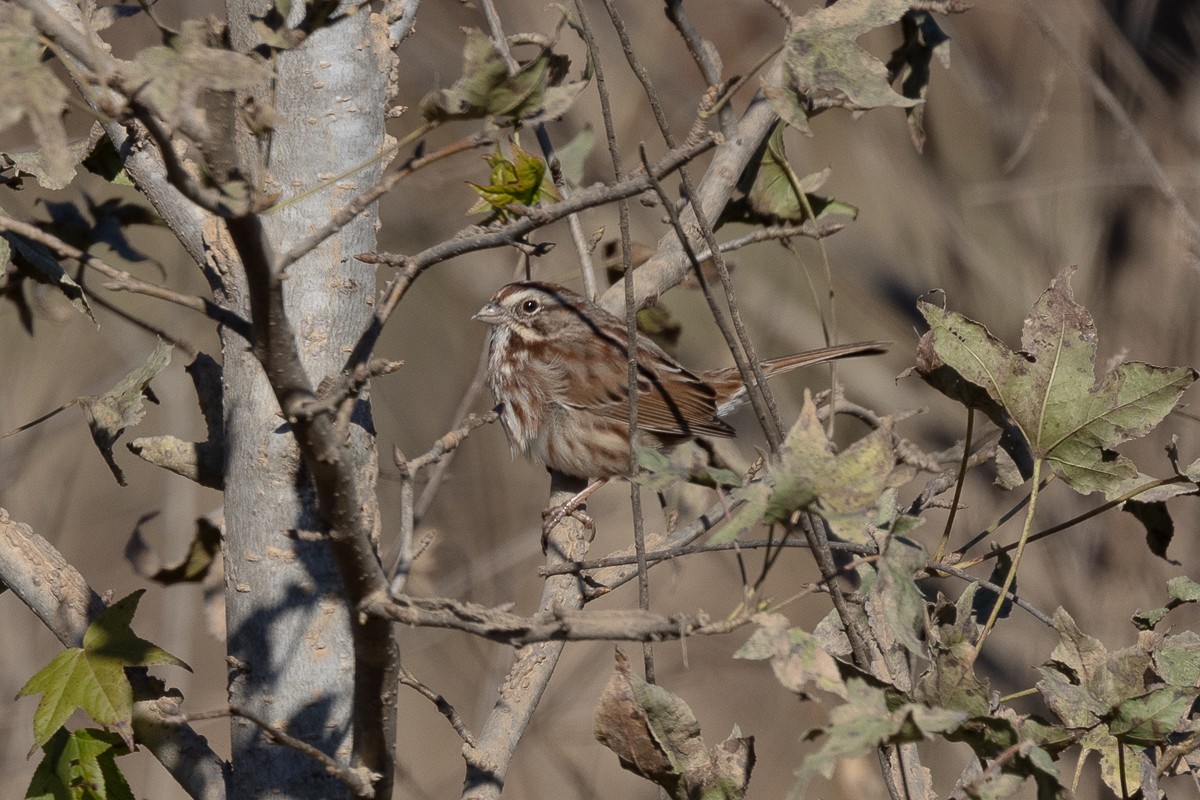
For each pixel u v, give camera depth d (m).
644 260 9.77
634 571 8.30
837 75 5.27
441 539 13.57
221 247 6.17
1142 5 13.05
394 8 6.89
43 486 14.31
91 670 5.96
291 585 6.00
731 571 15.36
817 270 16.33
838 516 4.58
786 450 4.65
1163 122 12.84
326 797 5.89
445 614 4.43
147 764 15.03
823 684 4.56
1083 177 12.66
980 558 6.28
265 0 6.11
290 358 4.09
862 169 15.97
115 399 6.90
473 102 4.43
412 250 17.73
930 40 9.22
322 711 5.95
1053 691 5.52
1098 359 12.30
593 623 4.28
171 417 13.91
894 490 5.82
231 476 6.12
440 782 16.30
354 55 6.37
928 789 6.34
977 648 5.14
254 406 6.07
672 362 11.07
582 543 8.42
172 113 3.54
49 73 3.54
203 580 7.96
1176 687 5.41
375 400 16.73
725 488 9.66
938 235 14.86
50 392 14.29
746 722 15.55
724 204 8.66
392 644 4.64
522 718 6.73
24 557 6.70
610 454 10.84
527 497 15.62
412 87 17.31
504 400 11.16
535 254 5.79
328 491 4.26
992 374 5.77
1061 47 11.31
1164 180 10.88
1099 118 13.12
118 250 8.82
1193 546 11.76
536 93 4.48
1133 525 11.88
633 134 15.91
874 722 4.49
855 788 10.75
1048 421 5.75
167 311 14.94
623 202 6.21
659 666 15.48
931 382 6.20
